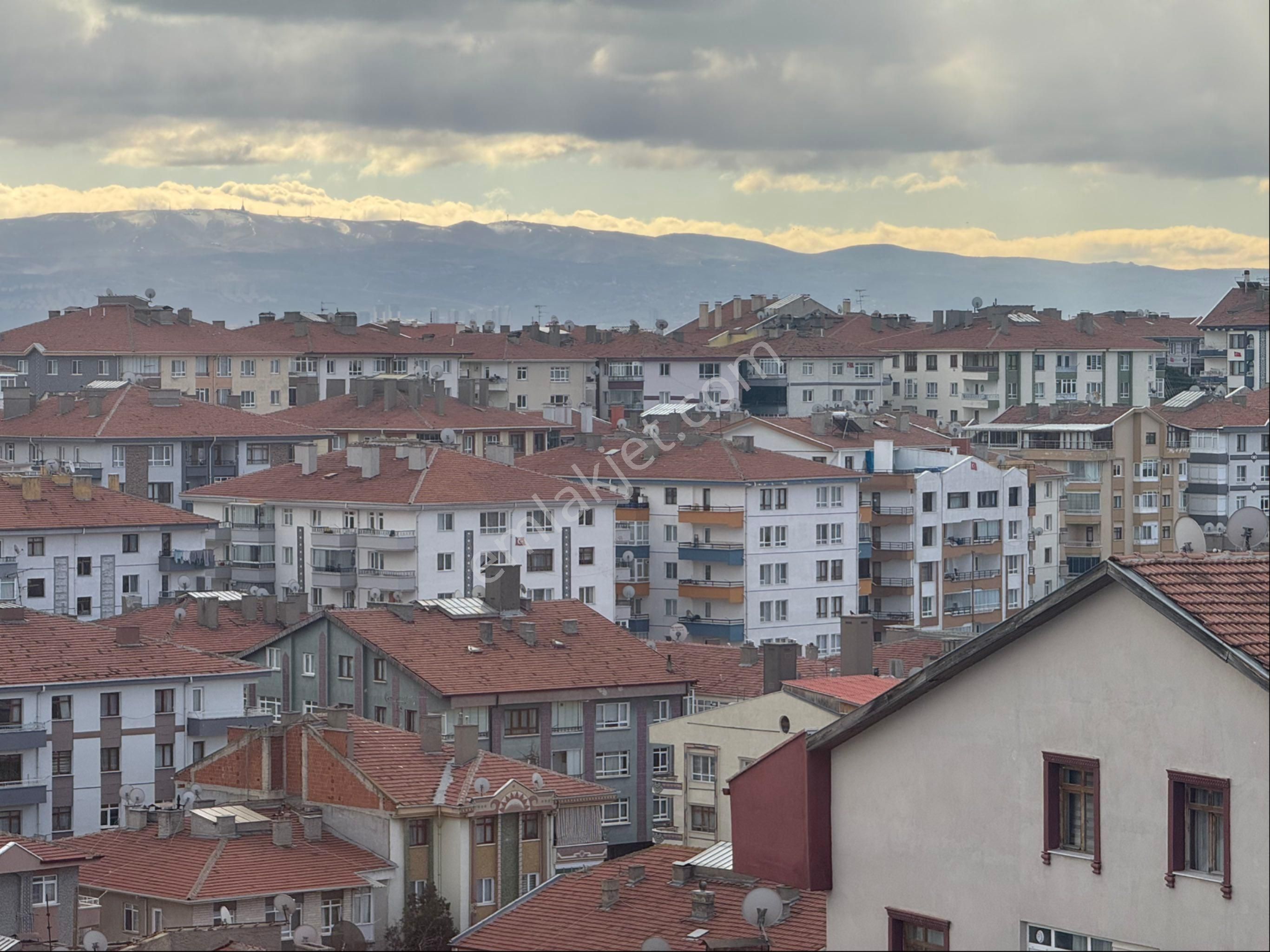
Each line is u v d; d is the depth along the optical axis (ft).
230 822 346.54
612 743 481.46
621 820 481.46
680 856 249.34
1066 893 153.48
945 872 161.17
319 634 487.20
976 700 159.63
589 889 242.37
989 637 156.66
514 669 474.90
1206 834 147.13
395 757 367.66
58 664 463.42
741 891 229.86
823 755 169.07
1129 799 150.20
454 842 353.31
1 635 469.98
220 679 478.18
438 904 341.00
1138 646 149.89
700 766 417.08
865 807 166.81
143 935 329.31
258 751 372.58
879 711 163.73
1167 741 148.05
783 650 465.47
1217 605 148.15
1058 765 154.81
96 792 461.78
